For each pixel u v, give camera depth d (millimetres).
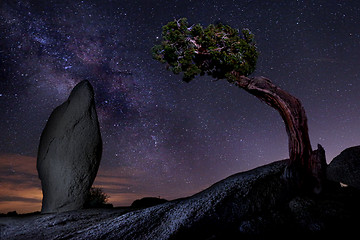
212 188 6180
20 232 5762
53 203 7199
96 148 7488
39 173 7758
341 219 4500
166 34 5711
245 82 5918
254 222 4805
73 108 7387
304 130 5684
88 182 7352
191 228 4926
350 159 5387
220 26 5941
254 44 5957
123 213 6527
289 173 5617
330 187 5621
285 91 5793
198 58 5953
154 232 5031
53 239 5266
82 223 6035
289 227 4672
